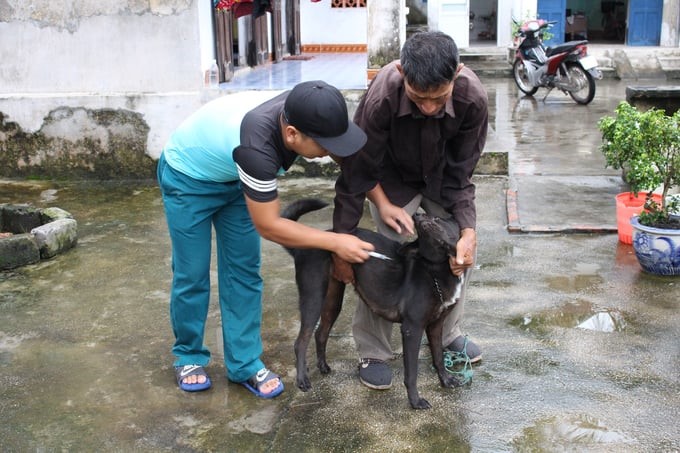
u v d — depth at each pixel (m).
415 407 2.94
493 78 14.77
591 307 3.88
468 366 3.28
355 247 2.78
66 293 4.24
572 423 2.82
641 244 4.26
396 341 3.60
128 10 6.75
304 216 5.68
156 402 3.07
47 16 6.83
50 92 7.02
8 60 6.98
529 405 2.96
